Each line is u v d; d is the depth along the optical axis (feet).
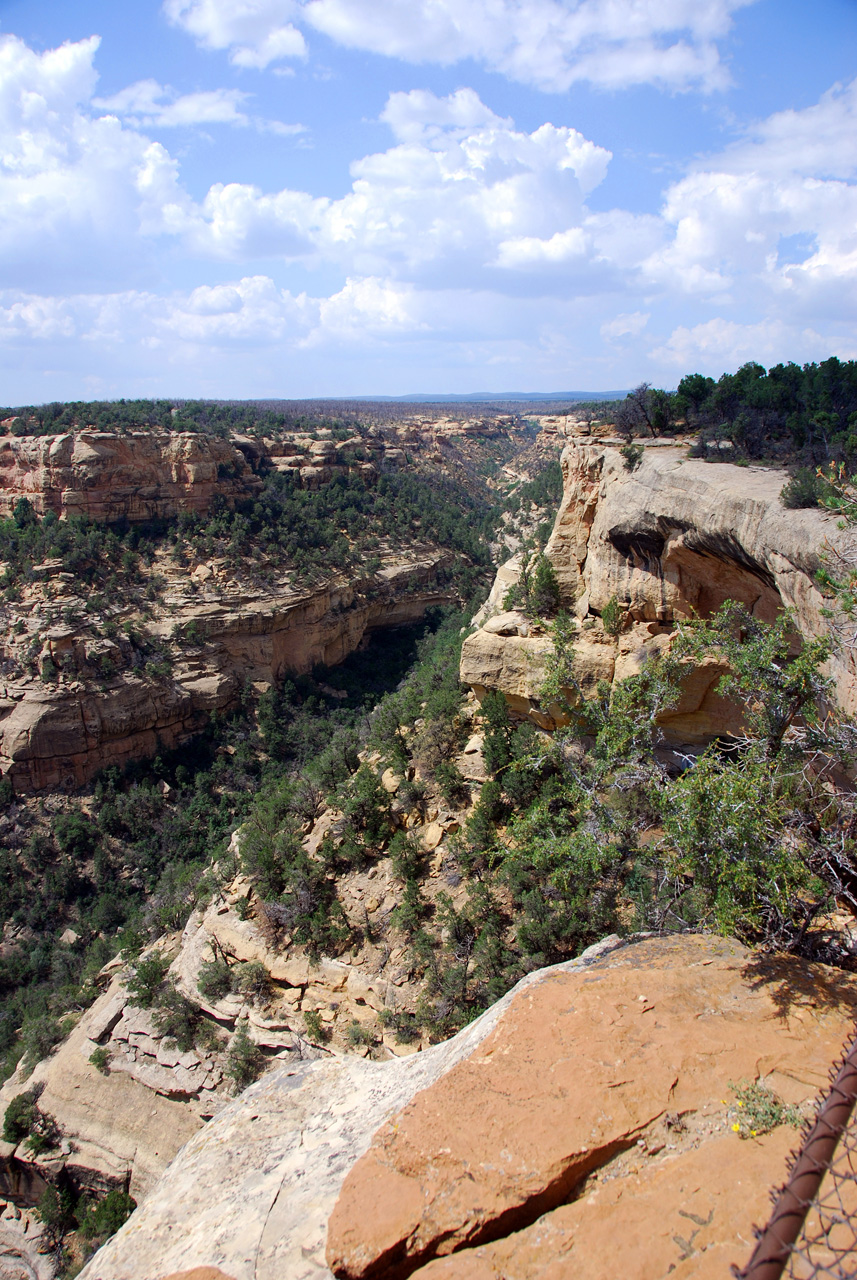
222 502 291.58
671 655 50.31
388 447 458.50
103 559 252.83
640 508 84.28
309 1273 24.12
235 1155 31.65
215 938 104.68
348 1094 34.12
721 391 103.86
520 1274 21.54
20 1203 106.11
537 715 100.07
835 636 41.91
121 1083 103.09
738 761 43.06
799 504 58.34
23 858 192.54
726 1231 21.44
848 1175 19.51
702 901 40.04
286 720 251.39
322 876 100.89
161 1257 27.14
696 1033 29.32
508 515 406.00
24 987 162.91
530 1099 26.99
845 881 41.16
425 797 105.50
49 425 279.08
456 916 85.40
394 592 318.86
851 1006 30.30
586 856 47.83
